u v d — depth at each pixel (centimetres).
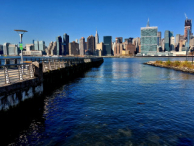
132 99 1959
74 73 4428
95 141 1010
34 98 1694
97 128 1177
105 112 1503
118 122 1279
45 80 2323
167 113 1477
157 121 1298
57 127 1193
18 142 994
